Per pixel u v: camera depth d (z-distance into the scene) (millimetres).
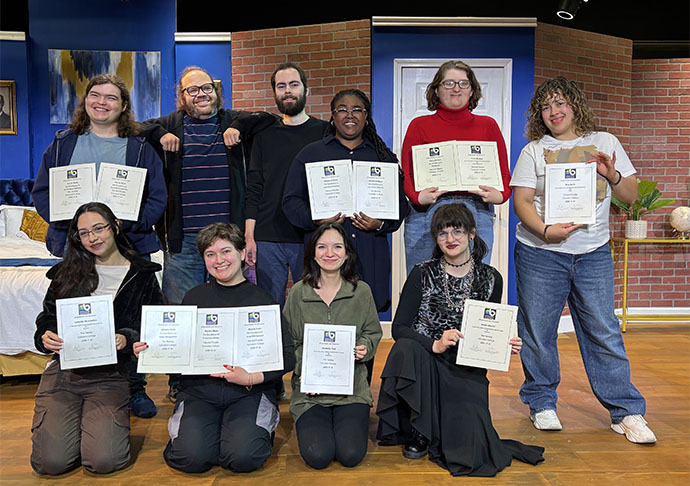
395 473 2244
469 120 2877
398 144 4461
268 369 2275
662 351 4078
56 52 4836
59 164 2674
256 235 2941
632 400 2607
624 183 2582
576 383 3385
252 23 5535
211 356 2270
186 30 5551
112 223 2375
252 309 2309
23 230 4426
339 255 2414
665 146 5160
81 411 2316
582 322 2689
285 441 2564
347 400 2406
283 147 2928
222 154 2932
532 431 2676
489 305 2309
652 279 5211
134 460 2363
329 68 4516
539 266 2662
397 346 2338
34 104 4906
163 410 2953
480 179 2740
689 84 5102
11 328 3164
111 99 2598
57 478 2211
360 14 5461
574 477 2213
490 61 4387
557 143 2635
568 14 4309
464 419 2283
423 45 4383
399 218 2721
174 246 2898
